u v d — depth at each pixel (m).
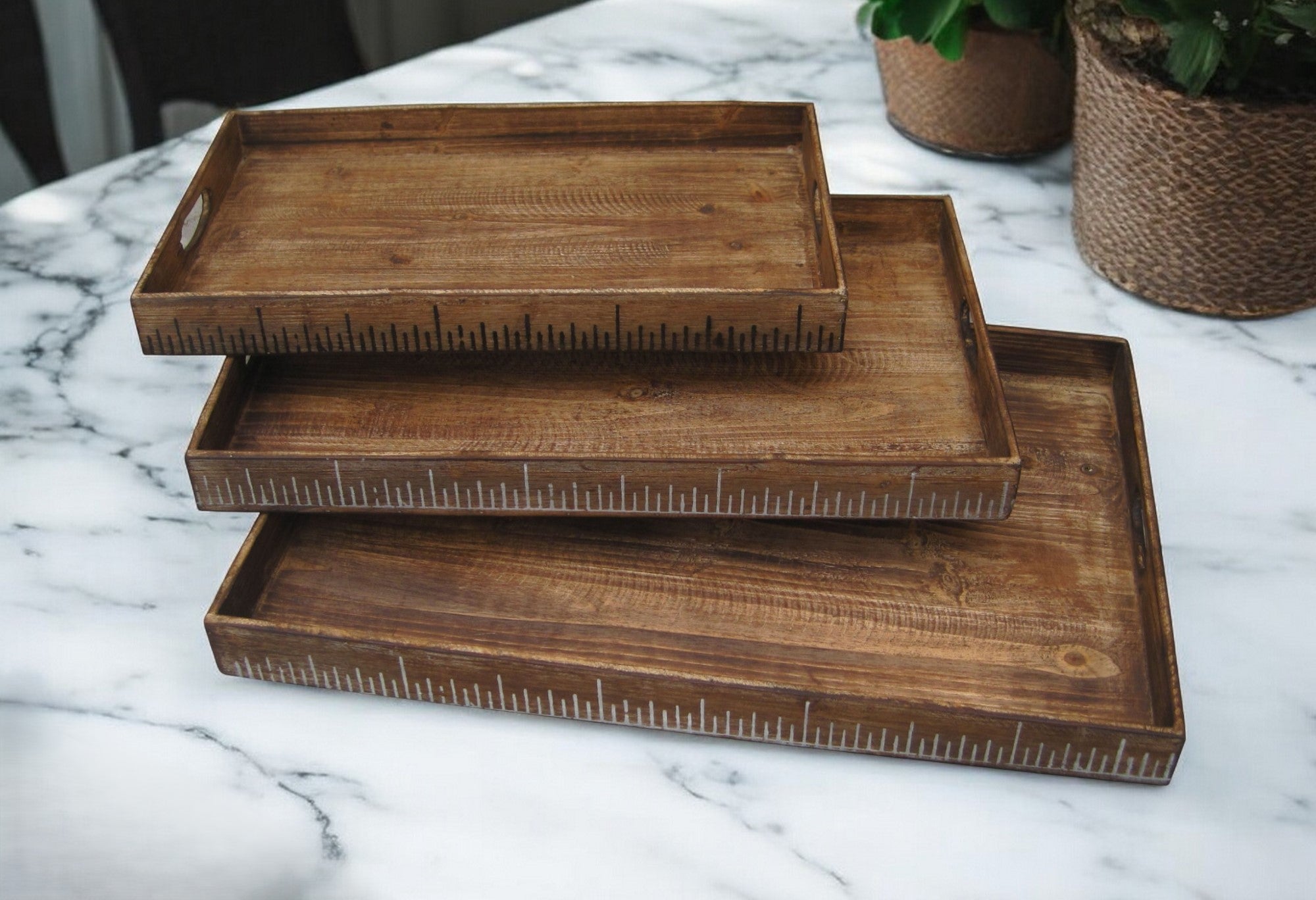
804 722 0.77
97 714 0.82
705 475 0.81
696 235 0.91
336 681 0.81
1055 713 0.76
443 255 0.89
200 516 0.95
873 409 0.89
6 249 1.17
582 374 0.92
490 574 0.86
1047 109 1.22
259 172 0.98
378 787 0.78
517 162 0.99
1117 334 1.09
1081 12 1.03
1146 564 0.83
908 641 0.82
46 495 0.96
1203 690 0.83
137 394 1.05
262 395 0.90
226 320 0.83
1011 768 0.78
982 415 0.87
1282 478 0.97
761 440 0.86
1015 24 1.11
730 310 0.82
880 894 0.73
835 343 0.84
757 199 0.94
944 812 0.77
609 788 0.78
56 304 1.12
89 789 0.78
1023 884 0.73
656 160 0.99
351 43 1.93
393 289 0.83
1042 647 0.81
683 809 0.77
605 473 0.81
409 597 0.84
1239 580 0.90
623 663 0.80
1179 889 0.73
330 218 0.93
